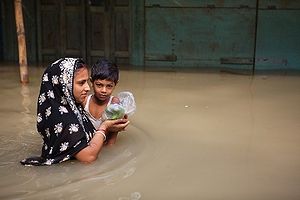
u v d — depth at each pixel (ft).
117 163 10.95
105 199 9.07
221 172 10.69
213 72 26.04
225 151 12.24
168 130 14.15
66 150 10.68
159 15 27.45
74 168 10.50
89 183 9.76
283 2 26.66
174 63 28.07
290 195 9.48
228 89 21.11
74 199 9.02
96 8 27.99
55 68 10.71
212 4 27.04
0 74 24.06
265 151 12.29
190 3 27.12
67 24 28.55
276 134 13.89
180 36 27.66
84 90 10.92
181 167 10.93
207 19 27.30
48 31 28.71
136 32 27.76
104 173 10.32
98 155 11.37
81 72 10.81
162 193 9.43
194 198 9.23
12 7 28.32
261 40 27.30
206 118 15.75
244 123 15.15
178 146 12.56
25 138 12.90
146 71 25.99
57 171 10.32
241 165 11.19
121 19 27.91
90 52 28.63
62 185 9.62
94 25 28.30
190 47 27.81
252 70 27.12
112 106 11.35
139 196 9.24
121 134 13.41
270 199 9.30
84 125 11.15
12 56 28.91
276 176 10.51
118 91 20.34
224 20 27.22
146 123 14.94
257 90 20.90
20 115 15.61
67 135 10.61
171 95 19.60
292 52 27.30
